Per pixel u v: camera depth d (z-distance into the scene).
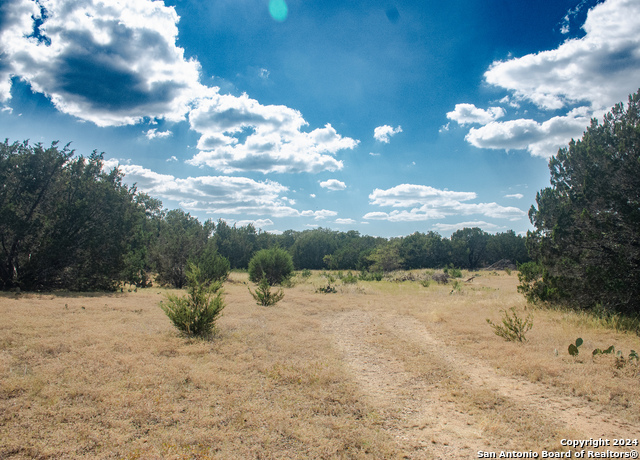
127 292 17.88
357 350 7.91
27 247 16.00
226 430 4.05
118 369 5.69
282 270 24.11
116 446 3.61
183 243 23.34
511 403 4.96
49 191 16.69
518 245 55.38
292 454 3.63
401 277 31.81
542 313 11.39
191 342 7.63
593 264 10.92
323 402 4.95
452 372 6.31
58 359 5.98
